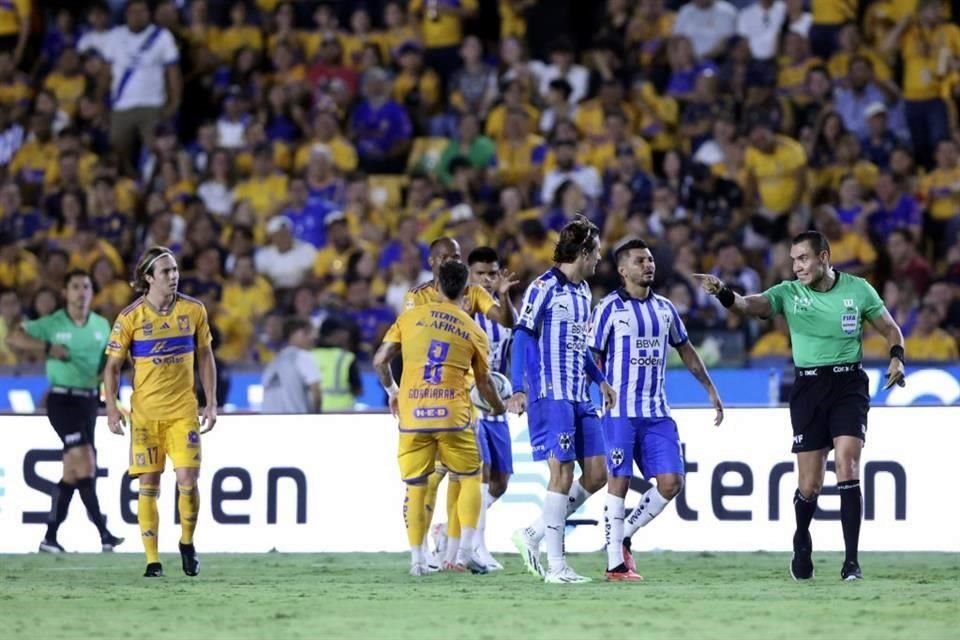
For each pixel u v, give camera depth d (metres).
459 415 36.69
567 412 34.31
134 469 37.41
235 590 33.44
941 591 32.44
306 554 45.56
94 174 71.81
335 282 66.19
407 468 36.97
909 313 59.94
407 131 73.31
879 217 64.69
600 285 62.12
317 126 72.75
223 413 46.81
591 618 27.22
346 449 46.34
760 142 67.19
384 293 65.06
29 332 46.47
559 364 34.25
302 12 79.75
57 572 39.41
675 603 29.78
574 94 73.44
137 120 76.81
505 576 37.12
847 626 25.95
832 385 35.09
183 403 37.19
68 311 46.75
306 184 70.12
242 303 64.38
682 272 61.34
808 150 68.31
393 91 74.62
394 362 43.69
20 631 25.97
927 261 63.56
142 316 37.00
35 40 81.75
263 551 46.34
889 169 65.62
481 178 69.44
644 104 71.50
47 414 47.03
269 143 71.94
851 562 35.34
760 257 65.25
